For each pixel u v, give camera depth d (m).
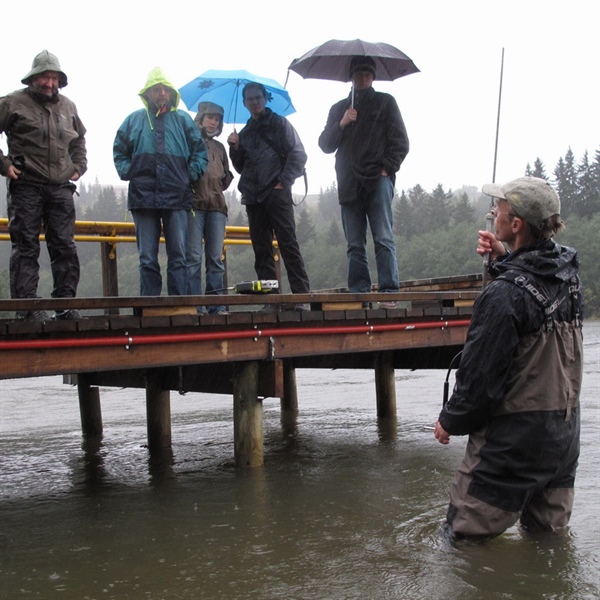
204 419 8.95
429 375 13.34
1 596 3.43
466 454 3.81
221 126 7.13
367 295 6.23
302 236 81.38
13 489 5.58
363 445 6.93
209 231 6.94
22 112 5.48
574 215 72.56
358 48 6.70
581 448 6.20
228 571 3.65
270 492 5.19
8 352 4.54
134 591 3.44
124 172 6.27
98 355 4.90
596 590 3.26
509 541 3.86
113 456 6.78
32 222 5.52
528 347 3.58
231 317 5.48
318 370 15.80
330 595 3.31
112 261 8.08
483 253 3.95
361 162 6.77
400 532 4.16
